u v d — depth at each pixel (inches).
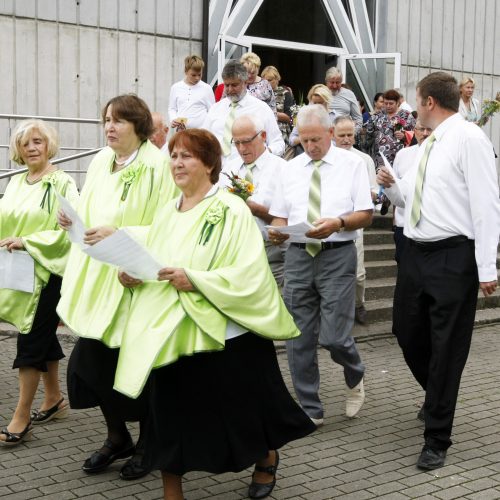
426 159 205.3
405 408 248.2
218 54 482.3
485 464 204.5
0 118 376.5
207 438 163.0
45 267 209.0
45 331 210.5
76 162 443.8
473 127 200.1
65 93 434.9
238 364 165.3
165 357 157.2
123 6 450.6
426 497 185.3
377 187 303.0
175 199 174.9
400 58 547.8
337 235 221.6
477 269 200.8
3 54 414.3
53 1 427.2
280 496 184.7
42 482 190.1
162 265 158.7
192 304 159.5
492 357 314.7
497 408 249.8
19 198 217.5
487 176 196.2
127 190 186.9
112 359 184.4
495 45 628.1
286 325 169.9
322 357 301.1
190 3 476.1
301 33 544.4
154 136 286.7
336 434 224.7
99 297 179.3
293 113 400.5
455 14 599.5
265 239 248.4
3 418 229.8
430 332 211.2
